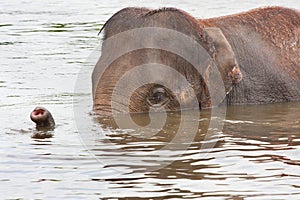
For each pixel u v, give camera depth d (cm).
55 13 3538
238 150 1489
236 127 1675
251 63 1961
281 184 1292
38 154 1465
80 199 1237
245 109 1873
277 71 1981
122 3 3803
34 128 1655
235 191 1262
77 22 3278
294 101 1984
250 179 1319
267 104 1947
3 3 3875
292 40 2022
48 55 2600
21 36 2975
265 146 1517
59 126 1664
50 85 2161
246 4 3675
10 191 1277
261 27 2012
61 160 1428
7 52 2672
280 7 2070
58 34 2998
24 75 2305
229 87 1802
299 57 2016
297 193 1252
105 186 1292
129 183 1304
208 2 3744
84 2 3866
